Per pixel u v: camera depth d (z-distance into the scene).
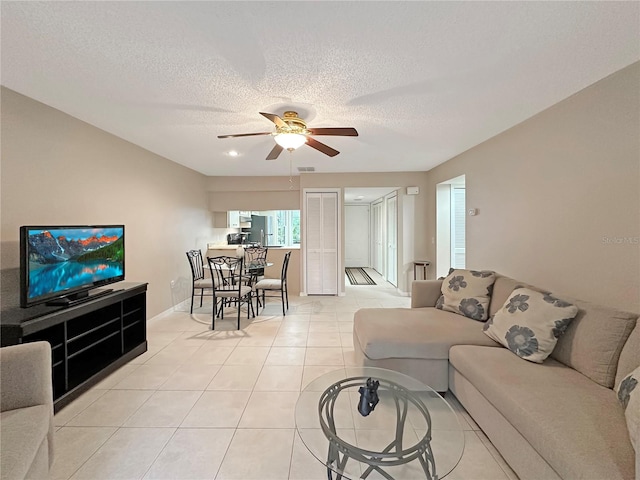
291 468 1.64
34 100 2.39
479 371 1.83
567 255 2.40
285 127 2.44
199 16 1.44
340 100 2.39
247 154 4.16
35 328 1.94
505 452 1.61
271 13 1.42
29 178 2.37
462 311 2.79
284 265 4.62
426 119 2.83
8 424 1.30
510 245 3.12
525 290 2.24
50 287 2.22
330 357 3.01
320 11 1.41
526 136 2.85
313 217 5.74
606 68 1.94
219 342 3.41
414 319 2.68
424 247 5.68
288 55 1.77
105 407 2.17
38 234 2.14
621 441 1.21
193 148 3.84
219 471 1.61
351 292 6.11
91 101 2.40
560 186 2.46
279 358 2.99
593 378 1.64
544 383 1.63
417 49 1.72
